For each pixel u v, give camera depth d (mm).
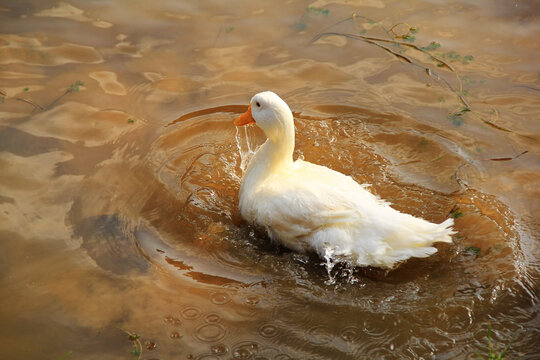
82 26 9211
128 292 5293
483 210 6281
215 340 4820
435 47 8805
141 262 5648
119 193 6500
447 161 7047
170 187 6695
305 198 5676
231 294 5309
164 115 7703
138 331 4898
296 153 7242
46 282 5355
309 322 5016
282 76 8359
